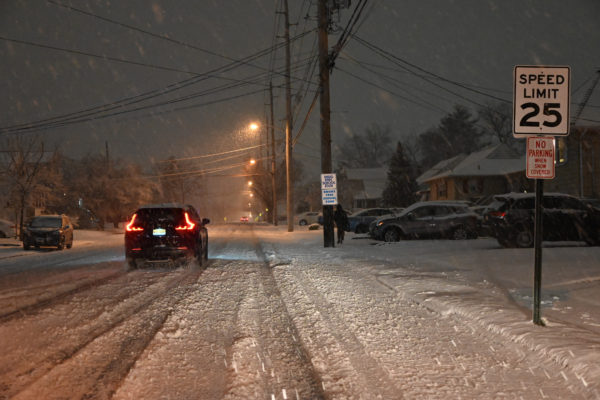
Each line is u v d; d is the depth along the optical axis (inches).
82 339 243.0
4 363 206.1
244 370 198.5
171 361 209.8
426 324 272.2
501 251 585.9
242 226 2255.2
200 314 299.1
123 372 195.9
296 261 579.5
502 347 228.2
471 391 174.6
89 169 2006.6
